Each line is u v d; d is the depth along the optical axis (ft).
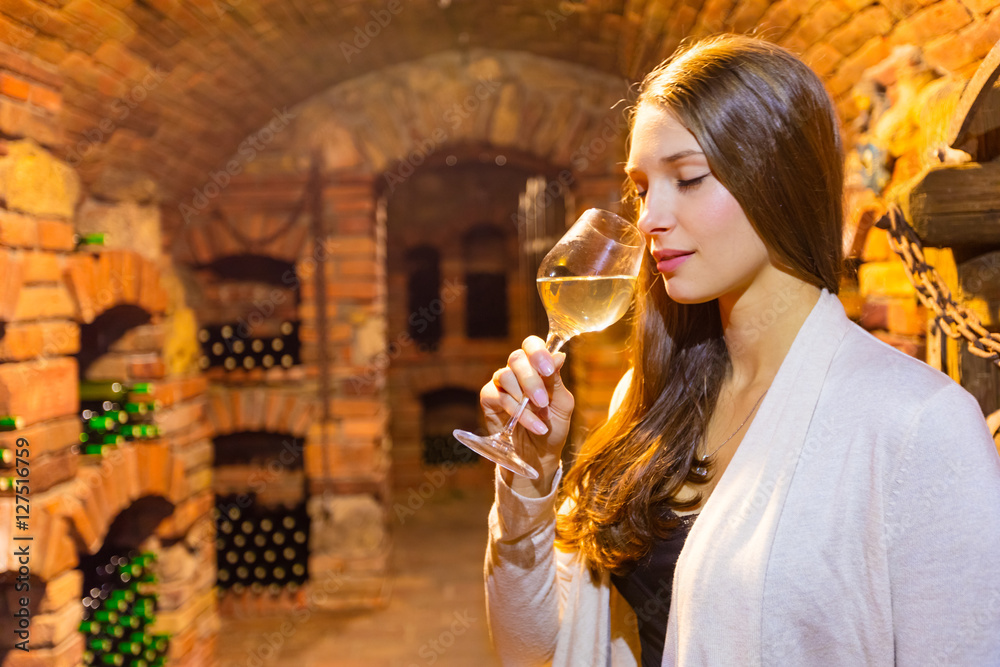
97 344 10.95
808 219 2.49
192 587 11.59
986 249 4.19
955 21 5.81
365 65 12.55
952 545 2.05
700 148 2.42
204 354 13.92
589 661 3.21
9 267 7.00
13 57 7.20
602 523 3.02
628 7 9.53
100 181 10.43
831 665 2.26
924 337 6.04
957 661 2.03
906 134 6.49
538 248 17.71
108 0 7.48
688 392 3.08
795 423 2.42
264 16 9.32
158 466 10.32
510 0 10.28
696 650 2.41
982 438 2.10
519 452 2.99
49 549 7.45
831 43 7.52
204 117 11.07
